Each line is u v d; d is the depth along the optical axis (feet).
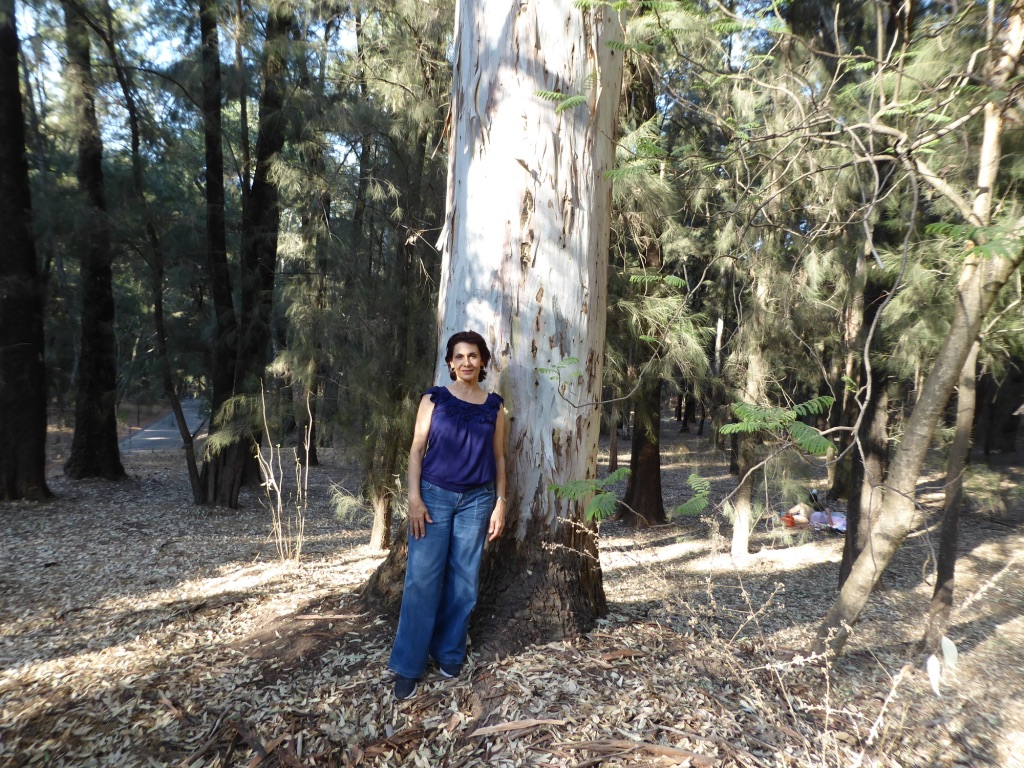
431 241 25.30
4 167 31.45
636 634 10.17
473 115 10.05
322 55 28.84
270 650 10.21
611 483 7.79
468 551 8.70
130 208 33.81
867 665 12.89
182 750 8.02
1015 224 9.05
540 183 9.78
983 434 31.99
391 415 25.00
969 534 30.45
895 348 18.04
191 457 35.99
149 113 34.55
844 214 18.71
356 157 27.68
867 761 8.00
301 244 28.63
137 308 46.11
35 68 33.73
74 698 9.67
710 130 23.31
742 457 25.73
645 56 12.99
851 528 22.20
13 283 32.17
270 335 34.58
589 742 7.47
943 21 12.14
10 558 23.08
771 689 9.39
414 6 24.22
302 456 32.12
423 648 8.54
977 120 11.87
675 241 21.63
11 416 33.09
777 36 11.05
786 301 21.65
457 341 8.77
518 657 9.13
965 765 8.65
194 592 17.49
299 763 7.51
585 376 10.11
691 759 7.25
